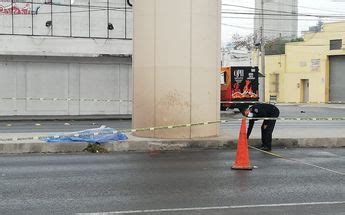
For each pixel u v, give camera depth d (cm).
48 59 3017
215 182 976
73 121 2755
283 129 1983
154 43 1579
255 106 1451
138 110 1623
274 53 7388
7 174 1055
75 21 3061
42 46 2991
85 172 1083
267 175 1061
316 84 5609
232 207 776
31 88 2994
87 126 2345
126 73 3166
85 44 3070
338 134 1709
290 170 1130
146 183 960
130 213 737
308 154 1405
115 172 1084
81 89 3084
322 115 3381
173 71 1567
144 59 1599
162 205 785
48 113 3031
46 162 1228
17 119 2788
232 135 1681
